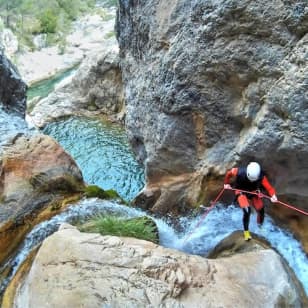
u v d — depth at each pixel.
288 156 6.54
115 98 14.43
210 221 7.71
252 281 5.55
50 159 8.05
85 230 6.62
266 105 6.50
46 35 26.09
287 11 6.08
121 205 8.16
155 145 8.26
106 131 13.42
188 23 7.21
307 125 6.09
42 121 14.18
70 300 5.02
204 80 7.16
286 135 6.38
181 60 7.29
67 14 29.69
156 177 8.52
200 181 7.79
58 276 5.30
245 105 6.90
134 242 5.80
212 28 6.76
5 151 7.91
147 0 8.27
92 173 11.13
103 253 5.46
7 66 11.14
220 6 6.58
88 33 27.86
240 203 6.45
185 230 7.87
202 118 7.44
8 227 7.02
